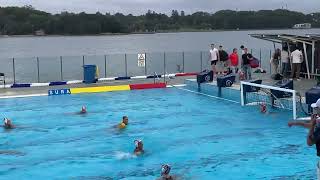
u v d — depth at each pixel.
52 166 15.05
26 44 145.62
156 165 14.88
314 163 14.61
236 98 26.98
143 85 31.78
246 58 29.91
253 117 21.91
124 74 41.41
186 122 21.38
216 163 14.94
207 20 190.88
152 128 20.30
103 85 32.25
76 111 24.42
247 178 13.41
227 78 28.17
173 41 143.88
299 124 9.44
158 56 52.69
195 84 31.67
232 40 125.25
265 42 107.12
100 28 170.25
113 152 16.55
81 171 14.45
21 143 18.14
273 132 18.86
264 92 24.36
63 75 41.84
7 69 48.59
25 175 14.20
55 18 165.12
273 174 13.69
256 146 16.88
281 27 115.38
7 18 168.88
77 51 91.00
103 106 25.77
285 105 22.97
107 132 19.73
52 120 22.30
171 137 18.59
